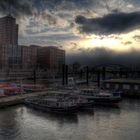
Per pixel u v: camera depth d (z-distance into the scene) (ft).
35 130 162.61
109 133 157.07
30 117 196.03
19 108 229.25
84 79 612.70
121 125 175.01
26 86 373.81
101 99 254.88
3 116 197.77
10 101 238.27
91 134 155.22
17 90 311.06
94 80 571.69
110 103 253.65
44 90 346.95
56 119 191.21
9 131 159.22
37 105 225.15
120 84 333.21
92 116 201.87
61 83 524.52
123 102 272.10
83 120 189.06
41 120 187.42
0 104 226.58
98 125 175.22
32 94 298.15
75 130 163.63
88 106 228.84
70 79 551.18
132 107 240.73
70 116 201.05
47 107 216.54
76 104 215.92
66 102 218.18
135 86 319.27
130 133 156.87
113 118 195.31
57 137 149.28
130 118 195.31
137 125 174.81
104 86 350.02
